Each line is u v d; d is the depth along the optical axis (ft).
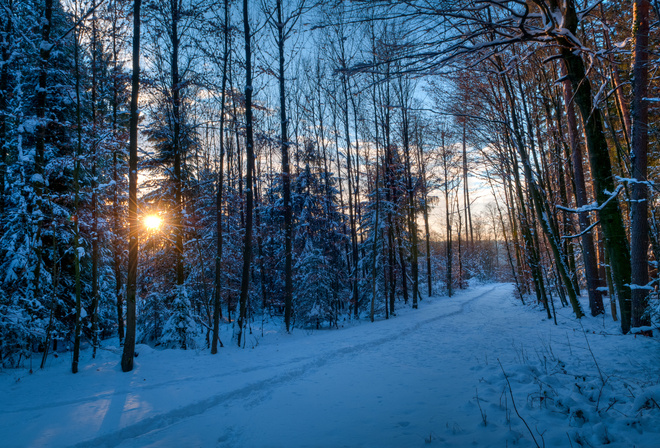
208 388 21.47
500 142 51.75
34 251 33.37
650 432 12.00
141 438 15.33
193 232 44.32
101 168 38.19
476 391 18.74
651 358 21.79
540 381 18.93
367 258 74.43
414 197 78.95
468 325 45.78
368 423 15.61
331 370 26.32
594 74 34.81
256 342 39.29
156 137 41.34
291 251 50.01
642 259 27.25
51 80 36.04
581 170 42.01
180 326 35.58
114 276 50.37
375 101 61.67
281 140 47.75
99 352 34.40
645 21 25.48
